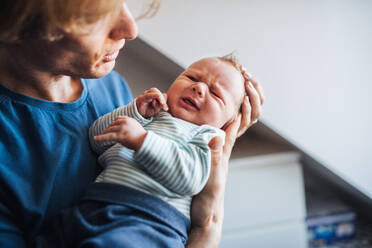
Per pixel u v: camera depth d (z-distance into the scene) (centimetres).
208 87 95
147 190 76
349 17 172
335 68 174
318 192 241
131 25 69
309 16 164
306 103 170
